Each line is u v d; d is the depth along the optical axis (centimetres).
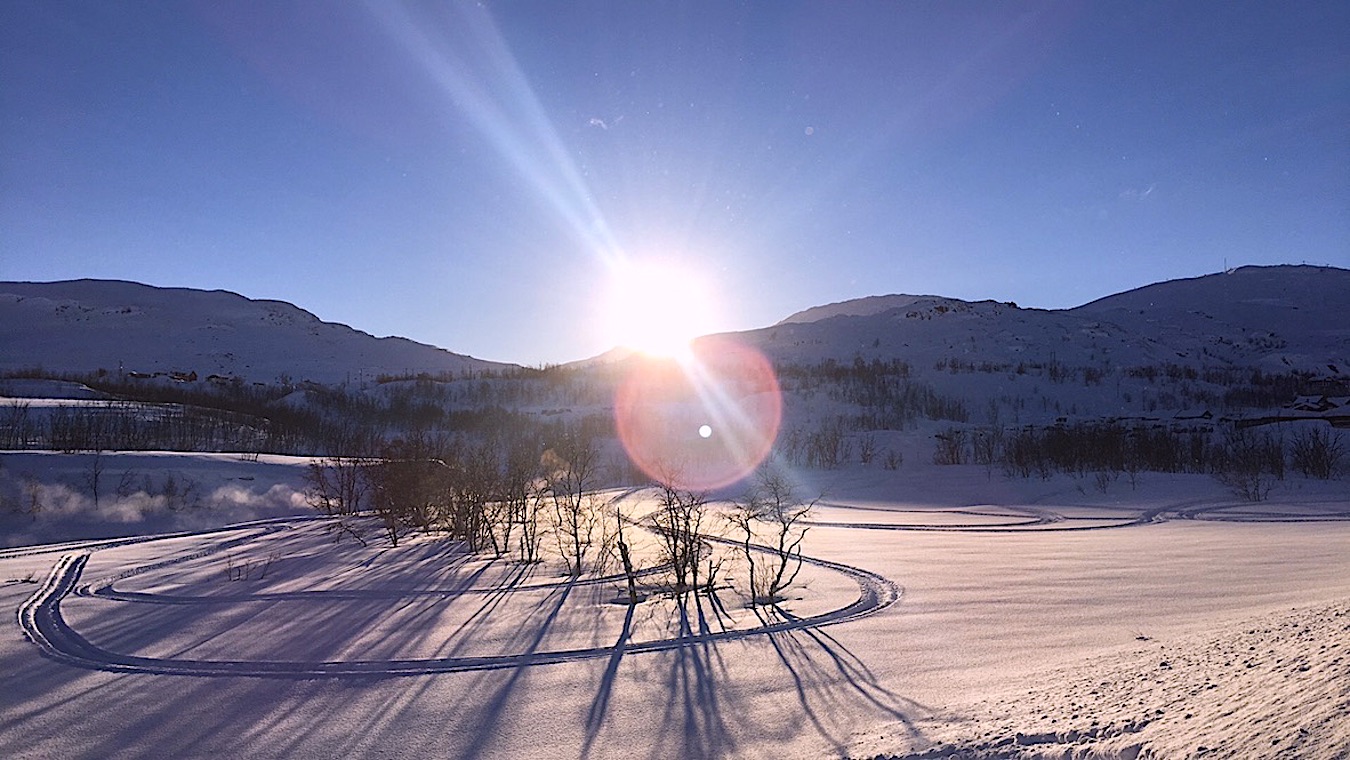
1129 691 670
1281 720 487
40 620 1202
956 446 5909
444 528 2180
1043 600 1220
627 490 4391
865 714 737
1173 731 536
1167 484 4156
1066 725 606
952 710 717
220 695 846
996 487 4388
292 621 1156
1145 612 1103
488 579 1461
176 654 1000
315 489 3284
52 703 829
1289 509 3347
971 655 916
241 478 3422
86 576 1605
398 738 727
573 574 1493
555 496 2259
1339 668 545
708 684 844
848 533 2434
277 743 722
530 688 846
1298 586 1227
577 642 1019
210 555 1914
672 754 673
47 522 2797
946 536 2344
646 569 1554
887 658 916
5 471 3061
